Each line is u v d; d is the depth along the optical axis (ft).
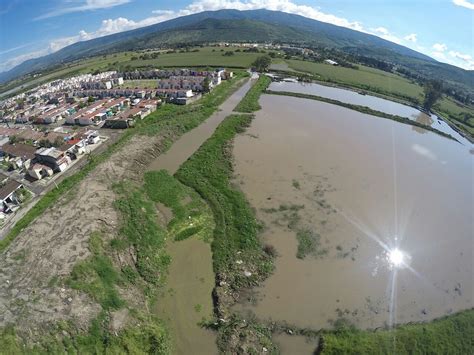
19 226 144.66
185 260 129.90
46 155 196.13
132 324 101.14
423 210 164.04
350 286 119.24
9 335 92.32
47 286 108.68
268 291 115.96
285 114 291.17
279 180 183.62
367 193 175.22
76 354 91.15
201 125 267.59
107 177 177.99
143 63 586.04
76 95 388.16
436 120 328.49
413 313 110.11
